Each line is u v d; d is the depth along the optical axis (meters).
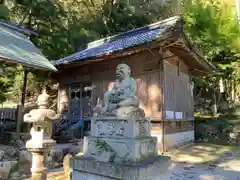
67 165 4.91
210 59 13.86
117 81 3.29
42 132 3.48
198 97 17.45
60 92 12.27
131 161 2.72
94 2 18.28
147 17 19.95
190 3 14.16
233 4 13.00
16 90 13.63
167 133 8.47
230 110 14.88
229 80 15.02
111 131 3.06
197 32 13.12
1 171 5.45
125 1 19.52
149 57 8.84
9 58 6.86
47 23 14.67
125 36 12.18
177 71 10.12
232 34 12.34
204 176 5.26
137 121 2.97
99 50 10.94
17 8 14.63
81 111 11.03
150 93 8.64
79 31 16.75
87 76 10.98
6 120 10.27
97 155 2.99
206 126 12.75
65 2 16.56
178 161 6.81
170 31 7.03
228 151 8.45
